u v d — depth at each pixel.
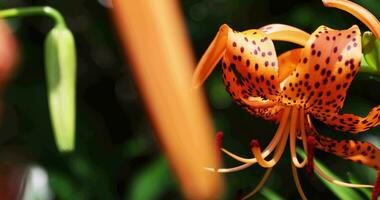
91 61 1.18
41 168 0.98
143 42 0.12
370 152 0.62
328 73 0.59
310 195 0.97
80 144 1.04
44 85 1.06
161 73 0.12
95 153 1.08
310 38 0.59
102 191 1.03
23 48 1.06
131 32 0.12
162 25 0.12
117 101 1.18
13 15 0.62
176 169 0.12
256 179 0.97
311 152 0.59
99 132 1.10
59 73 0.59
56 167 1.02
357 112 0.94
